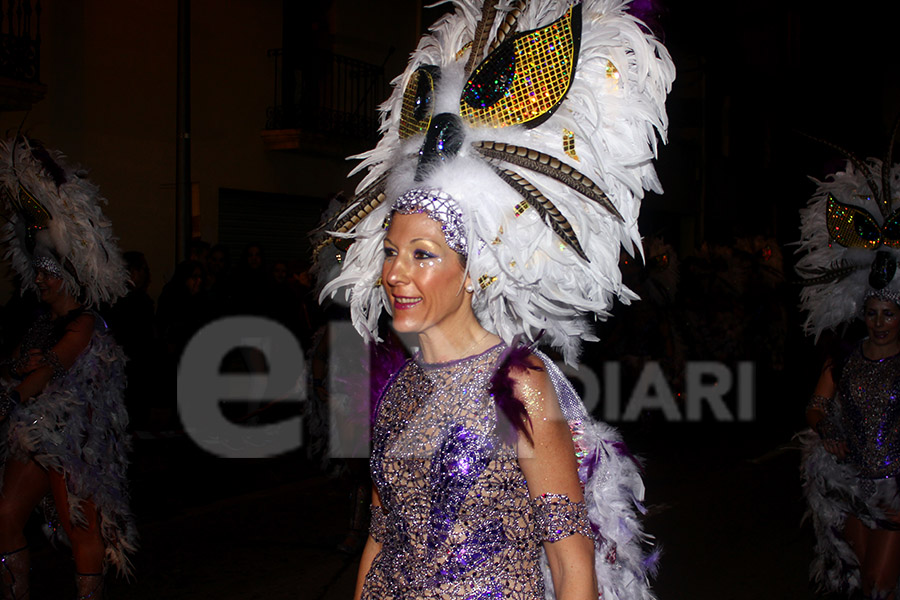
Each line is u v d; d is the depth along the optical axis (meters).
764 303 13.13
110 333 4.13
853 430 3.95
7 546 3.78
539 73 1.98
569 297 2.07
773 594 4.83
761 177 23.91
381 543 2.03
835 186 4.26
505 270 1.97
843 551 4.02
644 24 2.14
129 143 10.57
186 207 10.05
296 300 9.64
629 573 2.14
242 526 5.91
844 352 4.07
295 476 7.36
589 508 2.06
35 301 6.89
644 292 9.86
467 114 1.98
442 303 1.90
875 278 3.90
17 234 4.21
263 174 12.34
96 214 4.02
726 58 21.92
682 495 6.92
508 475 1.82
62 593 4.67
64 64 9.88
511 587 1.83
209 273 9.22
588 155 2.03
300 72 12.75
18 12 9.28
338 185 13.50
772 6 23.78
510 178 1.93
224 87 11.73
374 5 13.77
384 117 2.33
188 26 9.95
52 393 3.82
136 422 8.48
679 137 20.50
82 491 3.79
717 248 13.41
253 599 4.64
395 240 1.92
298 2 12.96
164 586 4.80
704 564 5.30
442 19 2.31
